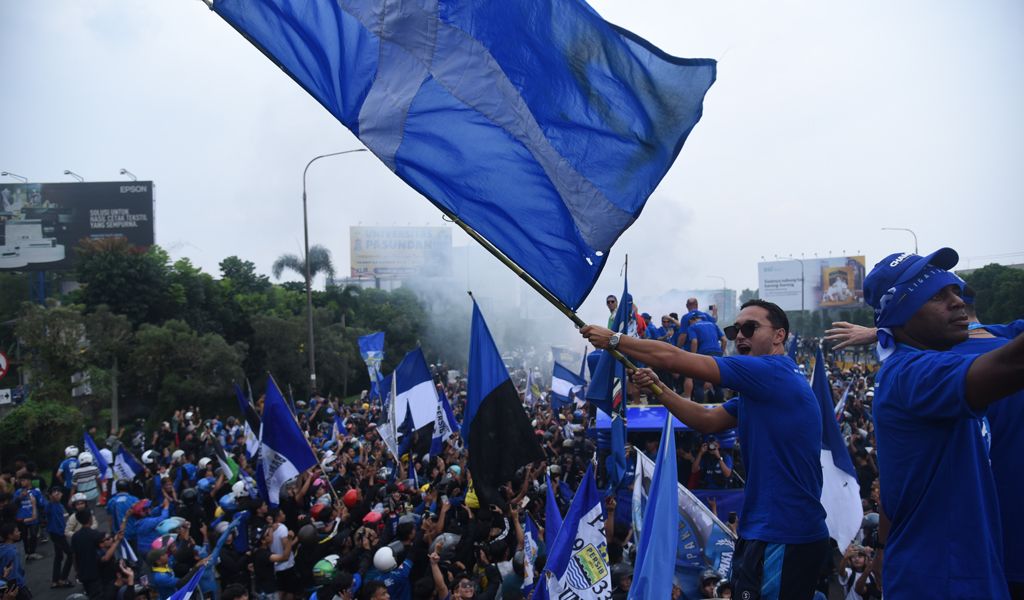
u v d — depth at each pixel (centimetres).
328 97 395
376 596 743
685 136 380
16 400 3209
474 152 399
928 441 218
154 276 4100
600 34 383
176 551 999
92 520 1180
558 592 548
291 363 4297
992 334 286
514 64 393
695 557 637
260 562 979
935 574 214
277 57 391
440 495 1066
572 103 390
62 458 2553
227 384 3609
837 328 345
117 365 3484
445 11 396
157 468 1745
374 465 1423
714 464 1064
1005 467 248
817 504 331
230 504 1262
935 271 231
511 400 931
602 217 392
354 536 954
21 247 4966
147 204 5091
